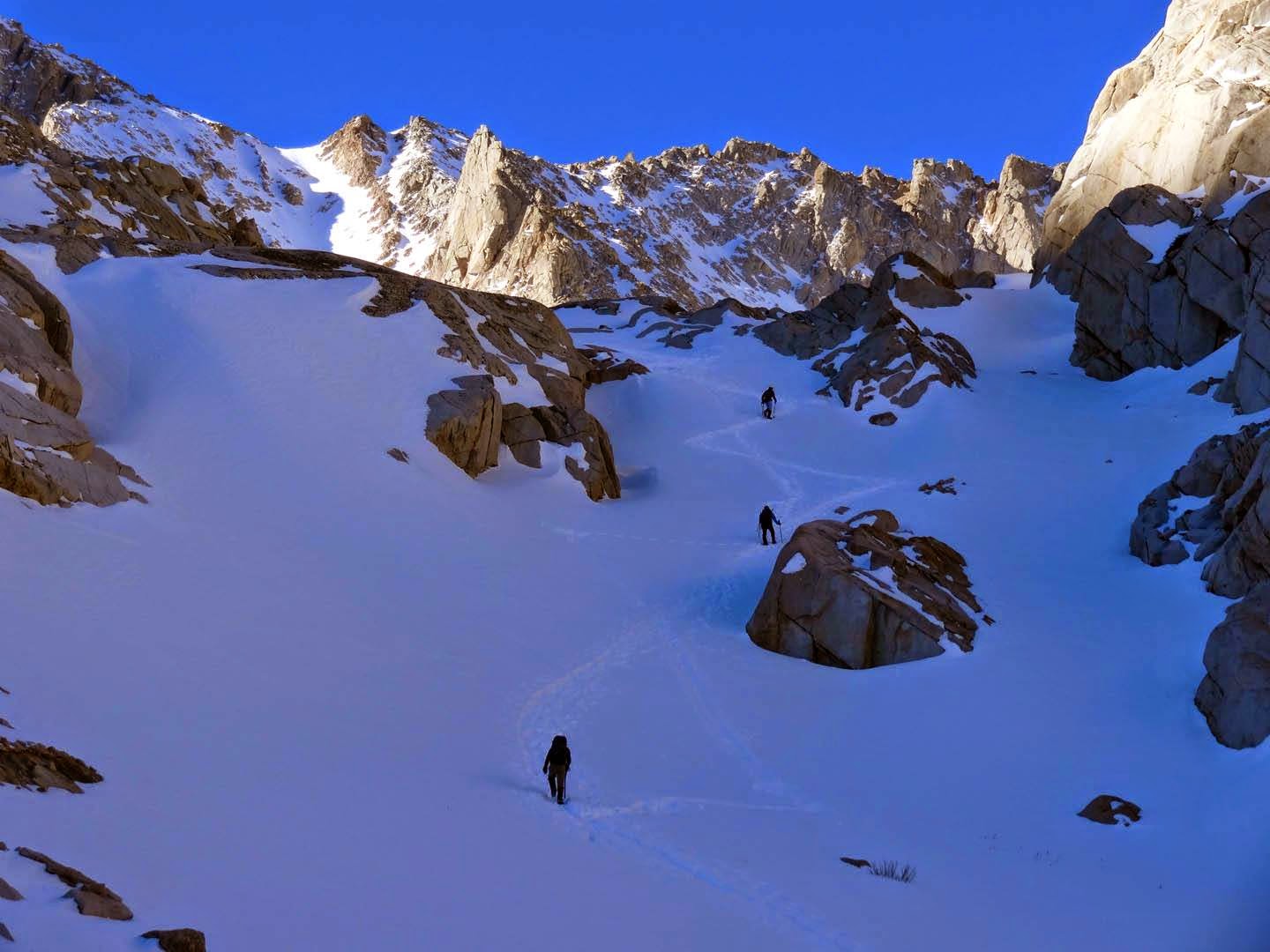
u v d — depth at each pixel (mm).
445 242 166750
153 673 20047
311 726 19812
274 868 13266
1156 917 16938
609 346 66250
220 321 42875
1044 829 20984
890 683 28188
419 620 28672
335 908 12461
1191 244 54062
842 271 180375
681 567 37594
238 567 27984
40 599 21656
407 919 12602
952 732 25406
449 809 17266
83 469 28531
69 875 11000
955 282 76750
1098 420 50406
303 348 43031
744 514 43750
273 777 16781
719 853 17750
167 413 36969
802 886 16484
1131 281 56906
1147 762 23344
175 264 46469
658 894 15289
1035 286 76375
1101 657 28922
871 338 58531
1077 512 40156
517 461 44000
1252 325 44344
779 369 61188
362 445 38781
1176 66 76562
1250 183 59688
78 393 34812
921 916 15867
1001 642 29984
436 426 41250
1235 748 22938
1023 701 26703
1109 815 21172
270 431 37500
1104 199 73312
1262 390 43656
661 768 22391
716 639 31297
